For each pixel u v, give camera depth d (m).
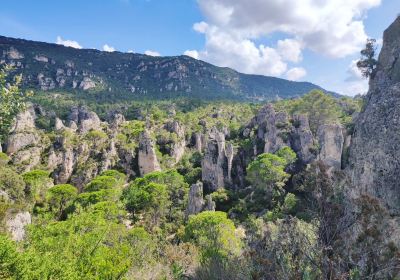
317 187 16.73
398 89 31.23
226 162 91.94
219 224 50.69
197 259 33.00
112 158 113.56
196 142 133.12
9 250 16.67
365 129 31.94
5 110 13.95
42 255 20.12
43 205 82.56
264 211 66.25
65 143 117.94
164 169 113.56
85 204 76.56
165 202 78.19
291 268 15.34
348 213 15.60
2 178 78.19
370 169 28.45
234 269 20.56
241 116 168.25
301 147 85.88
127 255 25.94
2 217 35.78
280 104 142.75
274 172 73.75
